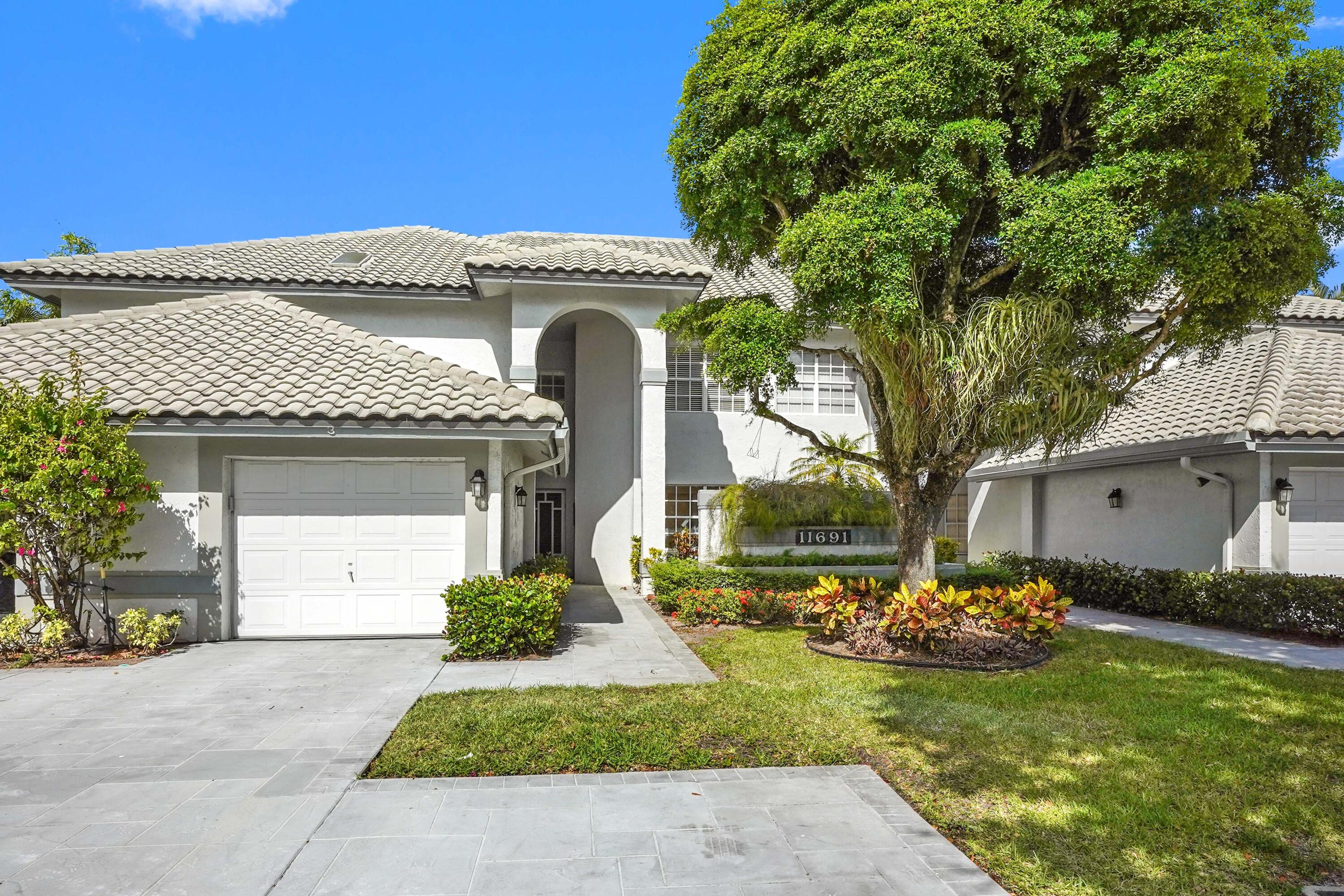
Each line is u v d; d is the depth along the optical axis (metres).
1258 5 8.66
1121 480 16.20
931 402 9.70
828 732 6.81
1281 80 8.43
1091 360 9.38
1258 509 12.89
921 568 10.82
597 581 18.62
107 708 7.46
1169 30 8.59
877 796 5.36
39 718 7.11
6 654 9.62
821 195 9.30
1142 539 15.59
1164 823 4.98
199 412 9.66
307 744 6.36
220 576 10.64
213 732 6.68
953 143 8.45
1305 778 5.75
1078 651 10.56
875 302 8.42
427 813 5.02
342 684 8.40
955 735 6.73
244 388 10.41
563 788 5.48
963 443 9.98
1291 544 13.02
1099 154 8.77
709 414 19.17
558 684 8.41
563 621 12.96
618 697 7.84
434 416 10.01
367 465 11.11
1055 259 8.20
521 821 4.91
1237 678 8.85
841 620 10.59
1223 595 12.50
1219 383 14.81
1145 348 9.88
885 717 7.22
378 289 15.93
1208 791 5.52
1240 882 4.26
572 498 20.11
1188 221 8.48
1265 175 9.55
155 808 5.09
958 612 9.98
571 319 19.27
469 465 11.09
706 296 18.62
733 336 9.92
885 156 8.90
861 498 15.43
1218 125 8.01
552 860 4.39
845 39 8.91
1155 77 8.07
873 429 19.47
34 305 21.94
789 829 4.82
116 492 9.35
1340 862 4.50
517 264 14.97
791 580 13.52
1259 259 8.41
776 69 9.31
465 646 9.67
